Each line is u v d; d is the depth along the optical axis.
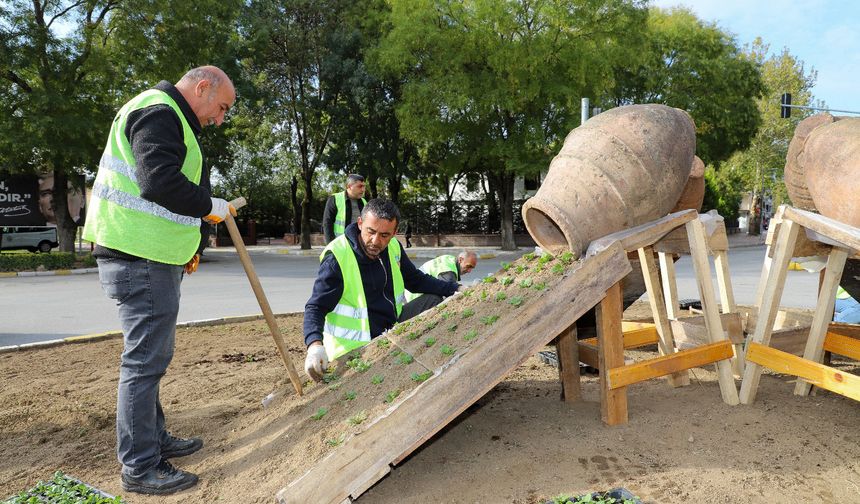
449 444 3.43
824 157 4.01
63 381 5.25
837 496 2.69
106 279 3.03
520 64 19.11
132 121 2.91
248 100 23.05
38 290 13.26
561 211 3.31
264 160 39.03
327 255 4.06
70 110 17.92
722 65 26.23
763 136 36.25
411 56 20.47
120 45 19.06
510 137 21.14
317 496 2.56
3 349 6.57
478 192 35.44
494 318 3.31
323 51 24.88
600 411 3.76
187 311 9.64
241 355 6.16
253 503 2.71
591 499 2.63
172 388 4.95
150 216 2.98
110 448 3.68
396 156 25.92
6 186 20.02
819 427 3.35
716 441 3.22
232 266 19.81
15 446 3.77
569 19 18.72
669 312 4.77
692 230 3.67
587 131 3.54
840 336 3.83
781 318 5.27
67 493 2.95
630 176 3.35
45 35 17.41
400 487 3.00
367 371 3.59
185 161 3.08
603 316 3.42
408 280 4.63
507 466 3.09
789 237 3.61
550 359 5.25
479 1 19.02
